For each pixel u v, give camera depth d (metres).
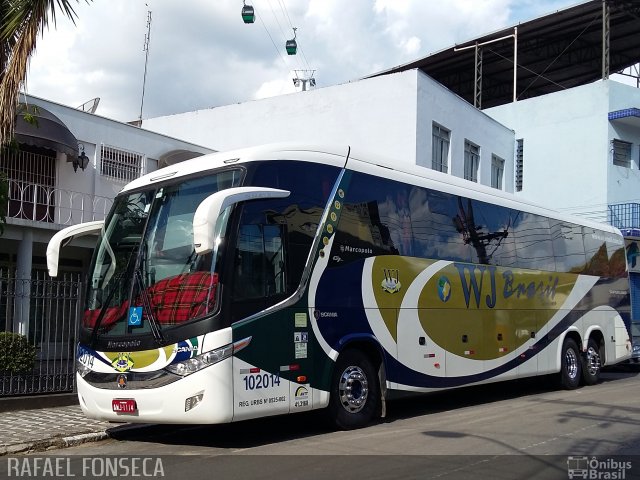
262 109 26.08
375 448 7.95
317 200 9.16
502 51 32.72
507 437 8.60
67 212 17.00
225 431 9.39
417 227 10.84
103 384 8.23
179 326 7.79
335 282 9.20
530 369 13.16
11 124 9.45
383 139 22.95
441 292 11.08
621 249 17.30
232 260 7.92
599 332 15.77
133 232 8.77
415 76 22.44
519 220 13.48
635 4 28.47
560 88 37.66
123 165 18.78
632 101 28.08
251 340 7.95
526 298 13.26
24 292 11.06
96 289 8.77
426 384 10.54
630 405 11.62
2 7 9.53
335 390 9.12
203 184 8.55
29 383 11.08
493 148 27.91
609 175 27.16
